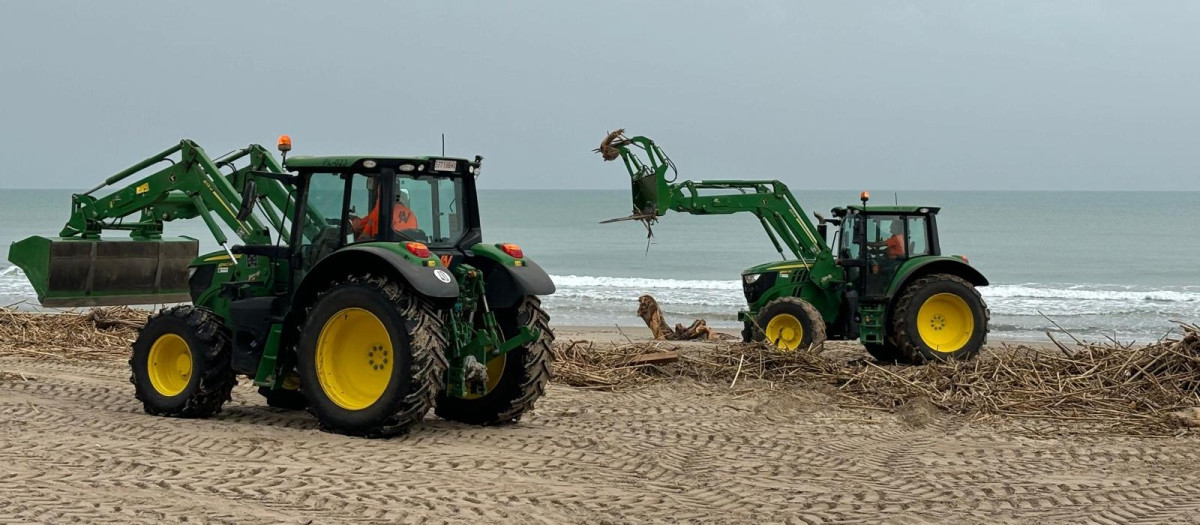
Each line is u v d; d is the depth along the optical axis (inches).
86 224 435.5
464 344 309.9
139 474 250.2
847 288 561.0
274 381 316.8
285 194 375.2
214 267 352.2
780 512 232.1
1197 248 1884.8
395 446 287.7
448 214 324.5
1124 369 411.8
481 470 263.0
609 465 275.6
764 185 596.4
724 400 393.7
